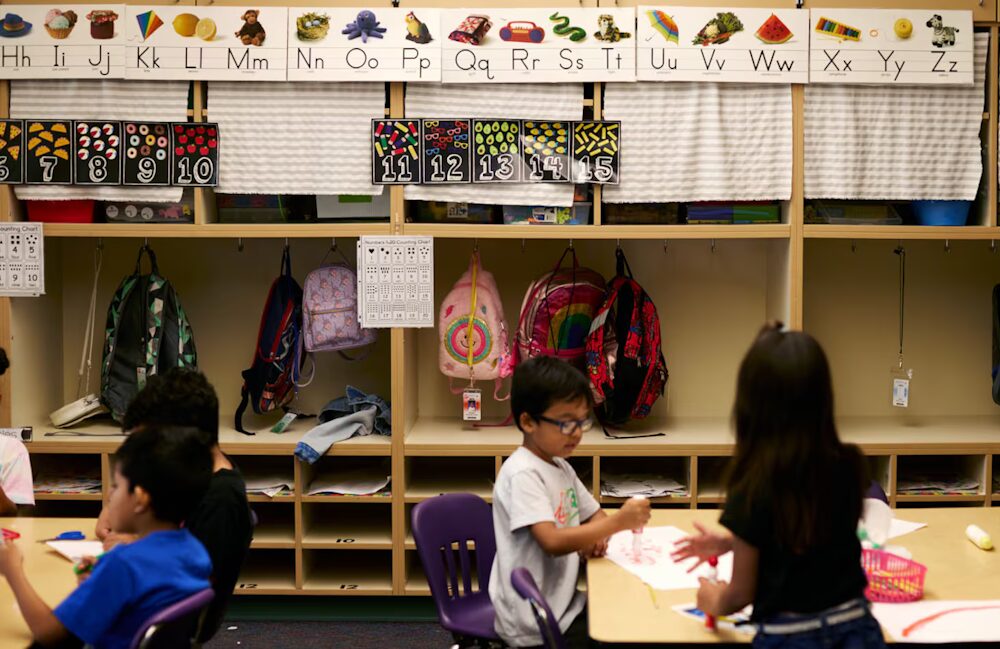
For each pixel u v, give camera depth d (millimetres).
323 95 3547
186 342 3777
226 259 4117
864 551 2090
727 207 3627
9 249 3570
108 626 1796
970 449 3598
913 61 3510
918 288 4145
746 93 3539
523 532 2258
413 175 3547
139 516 1887
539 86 3537
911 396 4164
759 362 1668
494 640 2389
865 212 3674
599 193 3568
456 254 4105
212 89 3547
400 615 3666
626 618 1904
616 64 3494
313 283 3766
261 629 3574
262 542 3580
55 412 3783
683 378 4125
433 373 4121
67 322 4113
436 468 4051
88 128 3549
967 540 2426
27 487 2904
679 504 3756
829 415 1658
